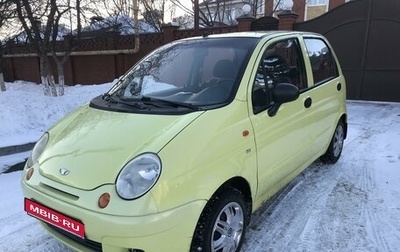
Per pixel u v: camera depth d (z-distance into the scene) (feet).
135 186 6.21
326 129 12.84
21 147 16.62
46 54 28.91
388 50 28.35
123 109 8.47
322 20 30.89
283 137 9.52
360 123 22.21
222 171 7.22
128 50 42.68
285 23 32.45
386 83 28.94
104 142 7.25
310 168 14.21
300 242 8.97
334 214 10.41
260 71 9.14
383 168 14.12
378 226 9.73
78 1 31.32
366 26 28.86
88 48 47.65
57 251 8.69
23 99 22.38
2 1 27.20
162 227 6.12
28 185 7.45
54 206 6.78
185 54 10.48
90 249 6.84
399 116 23.89
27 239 9.22
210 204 7.18
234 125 7.79
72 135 7.98
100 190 6.37
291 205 10.98
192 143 6.86
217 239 7.56
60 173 6.99
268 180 9.07
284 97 8.89
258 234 9.34
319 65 12.66
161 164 6.37
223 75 8.93
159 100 8.74
